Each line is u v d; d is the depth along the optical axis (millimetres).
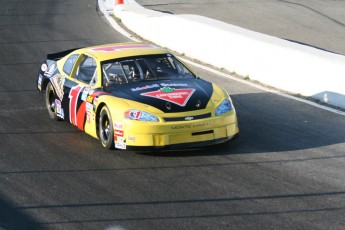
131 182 11859
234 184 11539
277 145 13906
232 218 10008
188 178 11953
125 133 12914
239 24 31250
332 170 12180
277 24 31328
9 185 11953
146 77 14344
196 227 9703
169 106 13031
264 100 18281
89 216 10305
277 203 10570
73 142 14703
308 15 33625
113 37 28922
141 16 28922
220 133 13117
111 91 13852
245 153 13367
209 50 23562
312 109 17172
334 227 9547
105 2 39094
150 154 13508
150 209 10508
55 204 10898
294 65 19125
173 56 15219
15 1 40344
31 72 22984
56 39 28734
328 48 26344
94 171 12594
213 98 13523
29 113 17609
